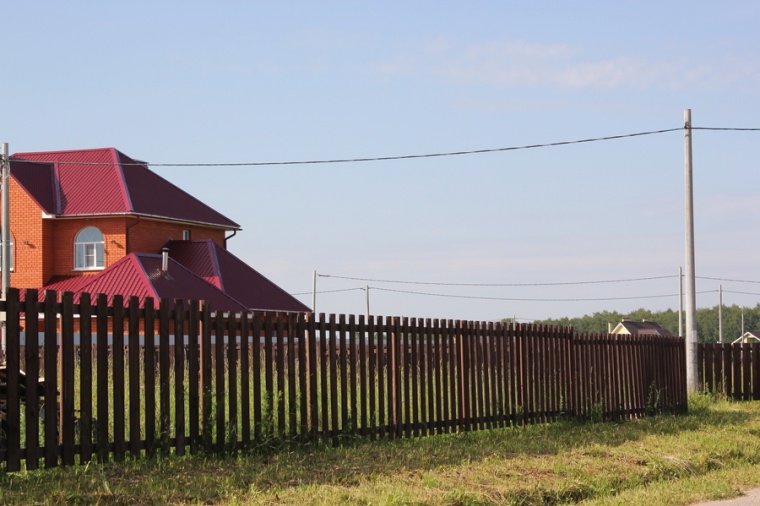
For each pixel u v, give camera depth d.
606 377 17.05
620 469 11.21
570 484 10.09
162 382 10.25
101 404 9.59
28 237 41.56
